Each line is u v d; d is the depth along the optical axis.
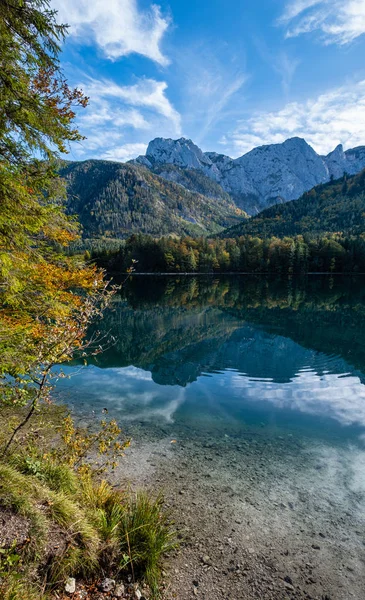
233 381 12.62
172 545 4.38
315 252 106.69
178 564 4.23
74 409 9.38
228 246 126.75
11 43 4.68
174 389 11.56
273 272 108.56
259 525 5.10
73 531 3.73
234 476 6.39
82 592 3.34
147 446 7.47
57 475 4.76
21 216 5.75
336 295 44.53
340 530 5.06
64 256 8.48
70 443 5.42
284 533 4.96
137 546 4.04
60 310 7.69
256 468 6.70
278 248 107.06
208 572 4.16
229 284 68.88
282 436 8.16
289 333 21.28
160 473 6.40
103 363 15.03
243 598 3.84
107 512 4.56
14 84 4.81
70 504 4.13
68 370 13.53
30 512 3.64
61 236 7.98
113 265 97.81
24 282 7.16
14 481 4.00
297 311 30.36
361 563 4.48
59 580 3.26
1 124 5.18
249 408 9.94
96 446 7.25
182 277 95.06
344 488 6.09
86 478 5.15
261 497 5.77
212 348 17.95
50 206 6.30
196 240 129.12
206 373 13.66
